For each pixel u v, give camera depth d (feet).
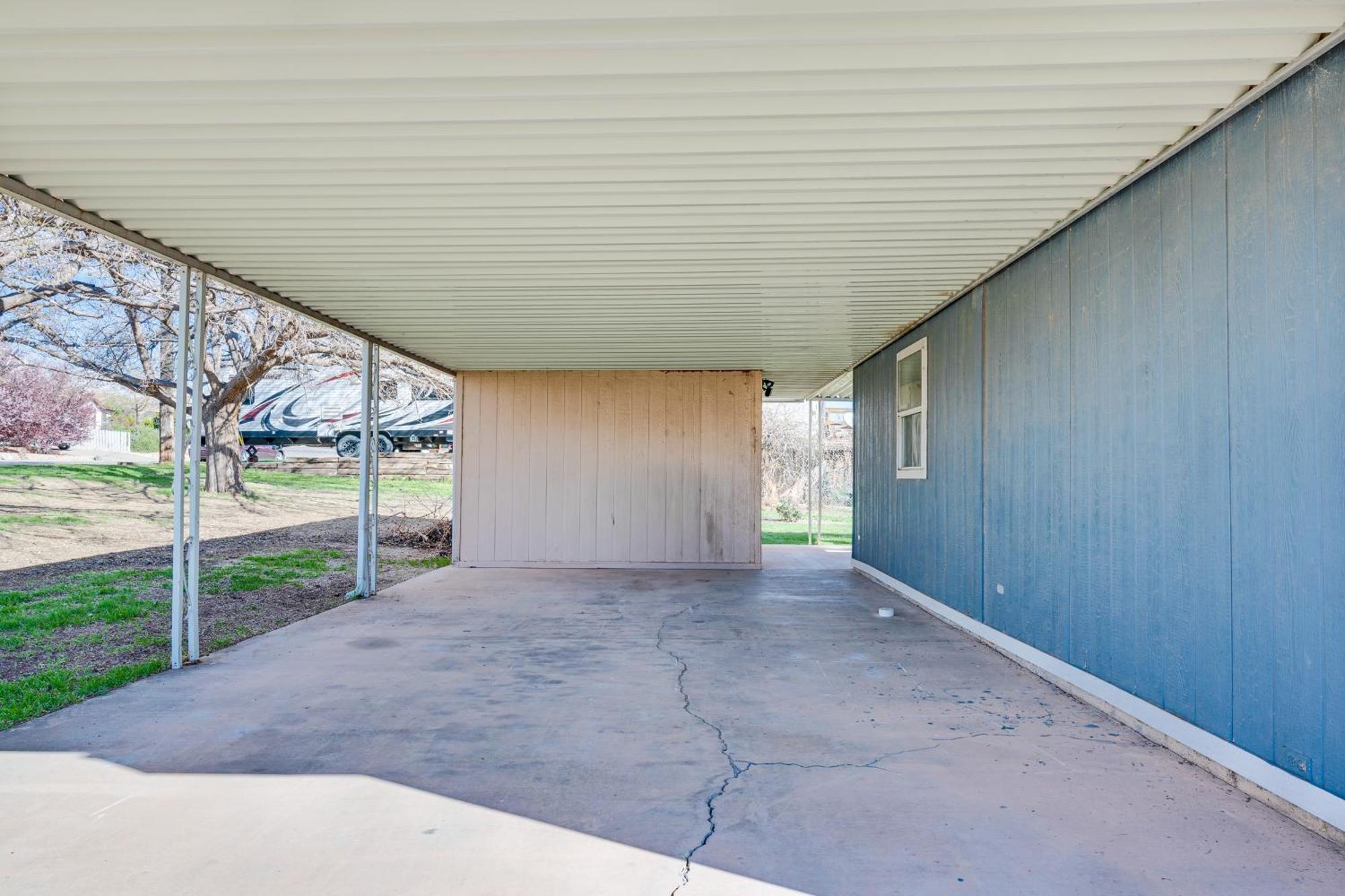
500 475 29.66
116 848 7.54
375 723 11.21
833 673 14.08
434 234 13.07
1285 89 8.07
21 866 7.19
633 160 10.12
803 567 30.04
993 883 6.89
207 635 17.21
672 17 7.05
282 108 8.76
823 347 24.68
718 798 8.66
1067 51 7.61
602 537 29.45
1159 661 10.41
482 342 23.67
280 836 7.77
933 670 14.30
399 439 55.26
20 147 9.82
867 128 9.26
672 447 29.50
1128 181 10.86
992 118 9.02
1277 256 8.20
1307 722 7.84
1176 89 8.34
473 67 7.87
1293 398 7.99
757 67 7.82
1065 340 13.01
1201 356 9.50
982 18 7.14
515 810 8.36
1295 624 7.98
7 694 12.41
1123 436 11.28
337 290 16.96
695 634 17.53
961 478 17.93
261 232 13.01
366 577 22.71
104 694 12.57
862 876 7.01
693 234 13.10
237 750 10.10
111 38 7.44
